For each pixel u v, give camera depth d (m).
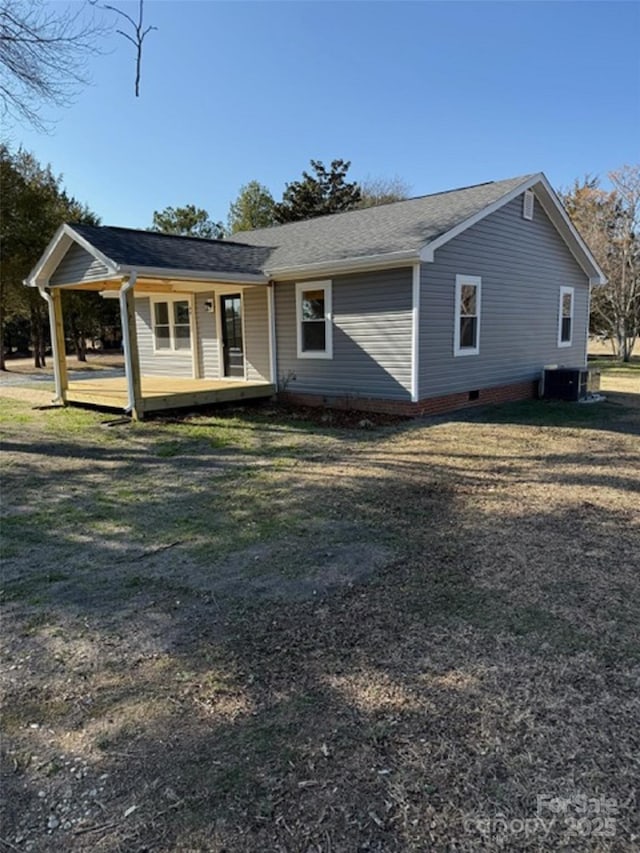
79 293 24.56
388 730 2.06
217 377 13.04
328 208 34.16
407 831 1.62
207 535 4.22
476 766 1.87
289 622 2.88
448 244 9.81
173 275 9.33
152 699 2.28
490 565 3.56
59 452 7.30
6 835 1.63
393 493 5.25
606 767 1.86
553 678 2.36
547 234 12.55
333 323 10.49
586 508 4.75
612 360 23.97
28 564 3.73
